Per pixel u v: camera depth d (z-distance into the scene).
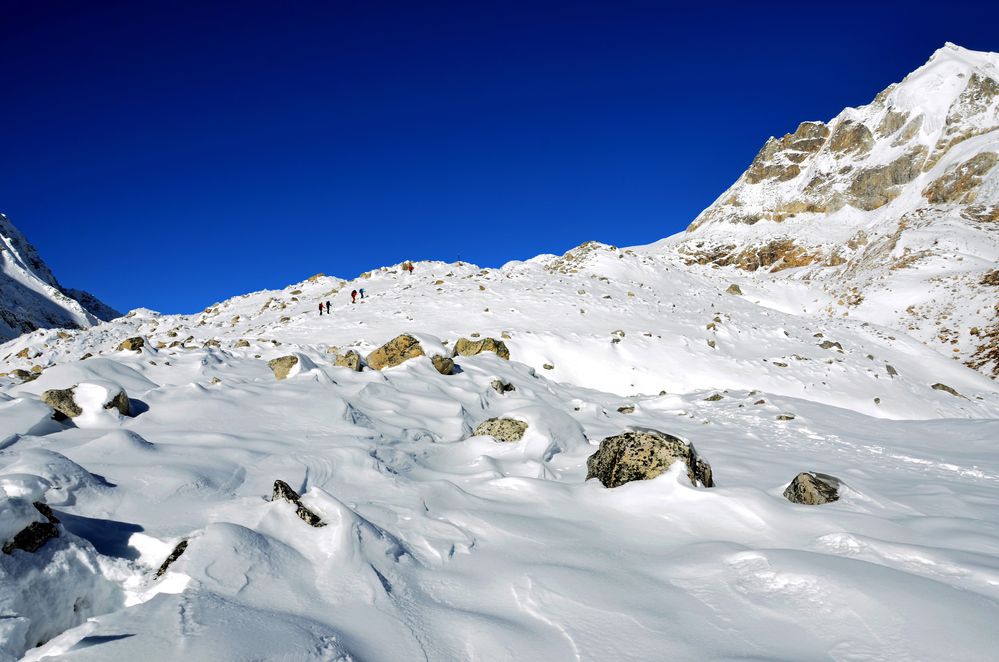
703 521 4.94
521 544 4.37
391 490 5.23
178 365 10.44
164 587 3.12
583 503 5.43
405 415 8.56
